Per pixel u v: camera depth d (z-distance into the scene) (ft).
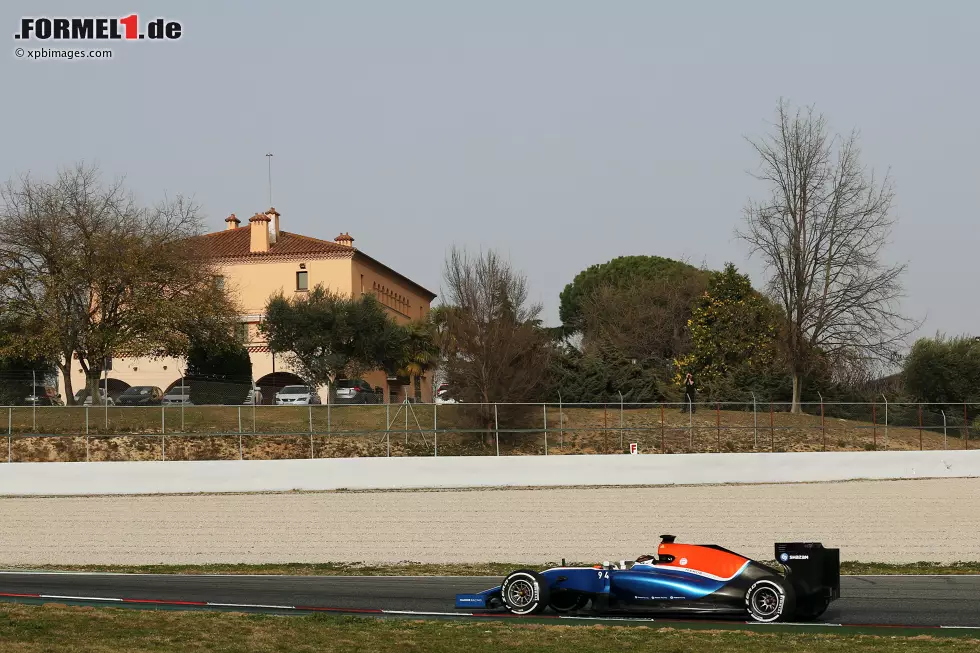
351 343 514.27
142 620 105.19
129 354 397.39
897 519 237.45
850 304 404.77
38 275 386.73
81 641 92.79
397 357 522.47
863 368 407.03
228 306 419.13
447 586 145.07
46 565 179.52
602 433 359.87
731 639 97.60
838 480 318.24
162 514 251.80
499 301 385.70
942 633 102.27
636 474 310.86
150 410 369.71
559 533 218.59
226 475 296.71
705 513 248.11
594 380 426.10
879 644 94.58
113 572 165.17
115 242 391.04
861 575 154.81
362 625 105.29
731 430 367.45
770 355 419.13
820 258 408.87
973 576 152.66
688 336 613.93
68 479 291.99
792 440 359.05
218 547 203.92
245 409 376.48
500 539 211.20
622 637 98.63
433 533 220.02
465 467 306.14
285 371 563.07
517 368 378.94
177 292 407.64
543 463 309.42
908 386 472.85
